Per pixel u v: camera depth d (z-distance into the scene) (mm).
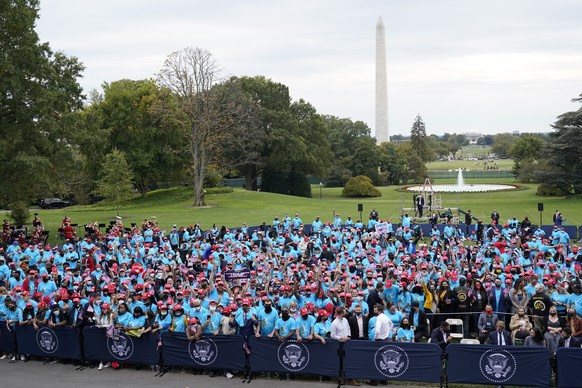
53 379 17781
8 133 42812
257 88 96375
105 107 74500
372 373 16641
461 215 58500
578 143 71750
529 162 106688
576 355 15328
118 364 18688
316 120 106000
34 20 44906
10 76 43000
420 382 16719
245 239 34688
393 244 34812
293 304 17406
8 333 19766
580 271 22344
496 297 19922
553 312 16906
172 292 19766
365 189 97000
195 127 70688
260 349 17406
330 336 17531
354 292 18641
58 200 80250
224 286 20203
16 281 23766
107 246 33531
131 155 74250
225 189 84000
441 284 19984
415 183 124562
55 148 46188
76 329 18938
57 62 47812
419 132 158625
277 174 102125
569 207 62750
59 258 28016
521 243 33312
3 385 17297
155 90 74375
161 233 36875
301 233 35156
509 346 15789
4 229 43531
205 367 17859
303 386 16828
